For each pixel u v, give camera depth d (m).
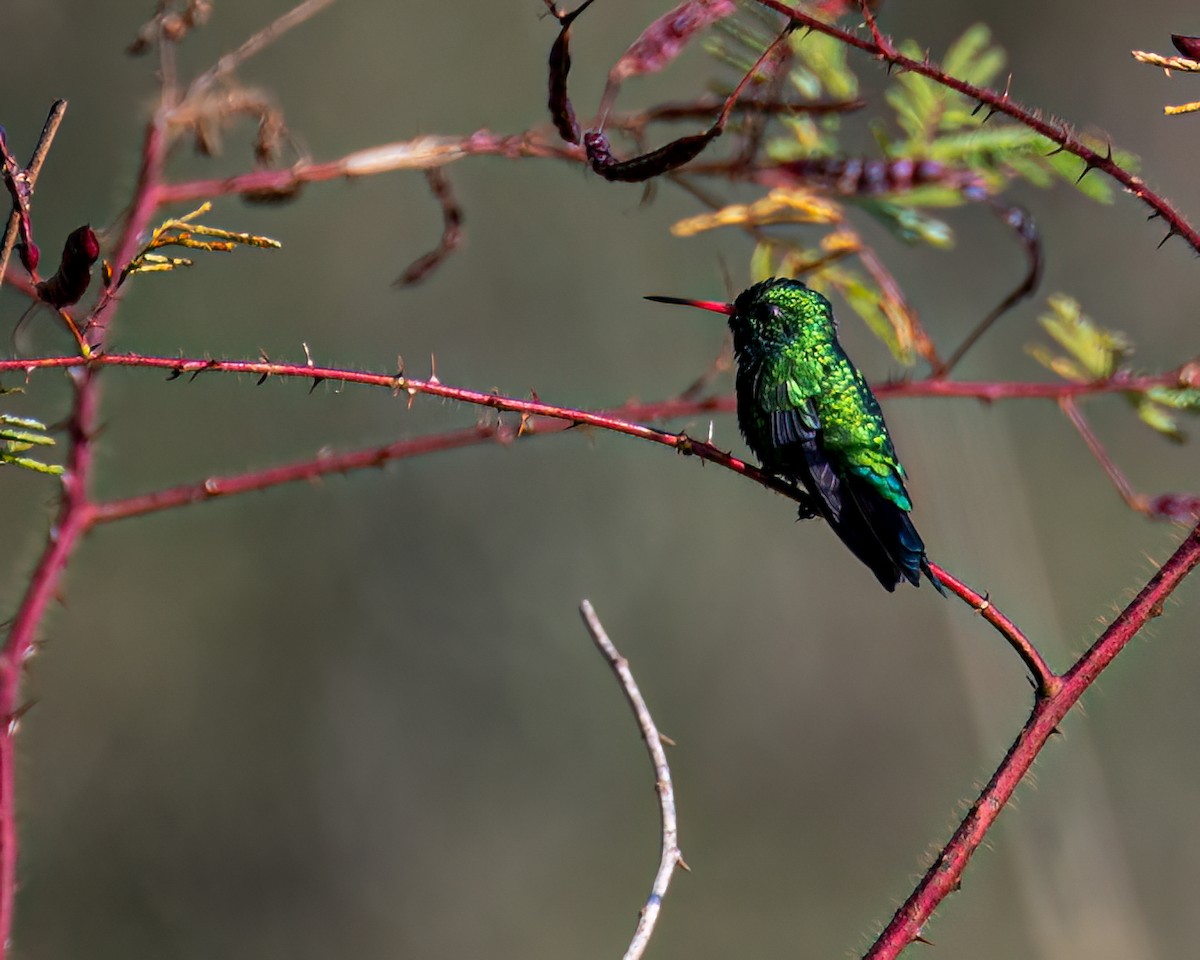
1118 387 6.07
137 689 13.58
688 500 15.24
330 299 13.72
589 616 4.47
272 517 14.18
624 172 4.82
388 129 13.78
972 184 5.96
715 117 5.94
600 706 14.47
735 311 6.32
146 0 12.65
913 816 14.33
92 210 12.33
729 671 14.73
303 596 14.20
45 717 13.17
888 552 5.83
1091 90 14.39
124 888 12.99
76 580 13.49
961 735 14.60
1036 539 13.33
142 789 13.32
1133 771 13.23
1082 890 10.45
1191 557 4.09
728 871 13.97
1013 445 13.60
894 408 11.62
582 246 14.20
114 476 13.05
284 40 13.58
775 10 4.53
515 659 14.51
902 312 6.22
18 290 4.71
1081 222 13.99
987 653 11.45
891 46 4.46
